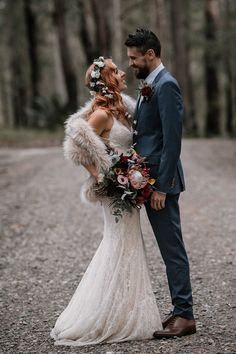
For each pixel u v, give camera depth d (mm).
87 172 4691
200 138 27656
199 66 41969
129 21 34812
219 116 31922
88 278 4328
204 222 8391
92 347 4160
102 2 27953
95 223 8516
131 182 4082
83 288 4336
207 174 13234
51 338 4441
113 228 4281
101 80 4309
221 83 37906
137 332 4227
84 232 8016
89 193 4312
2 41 43156
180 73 28875
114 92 4309
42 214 9195
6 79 46594
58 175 13102
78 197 10430
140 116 4270
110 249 4270
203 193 10711
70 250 7164
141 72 4246
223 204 9609
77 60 42188
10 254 7082
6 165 15508
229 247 7023
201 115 46281
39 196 10680
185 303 4297
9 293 5664
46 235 7922
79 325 4262
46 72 48062
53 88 48031
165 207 4242
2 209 9672
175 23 28656
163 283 5762
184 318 4312
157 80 4188
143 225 8273
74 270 6348
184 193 10773
